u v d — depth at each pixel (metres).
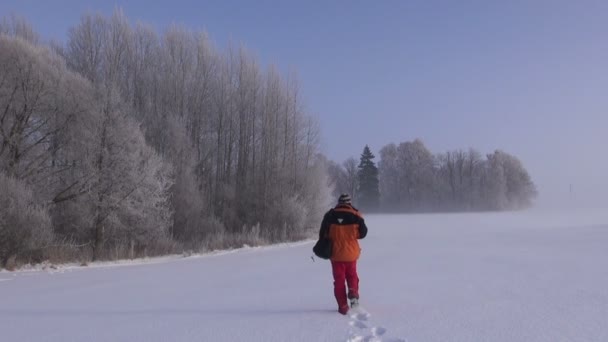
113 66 36.28
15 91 22.86
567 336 5.38
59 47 36.50
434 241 25.91
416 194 99.38
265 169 39.59
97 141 23.12
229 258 20.02
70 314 7.36
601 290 8.44
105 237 23.28
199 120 39.84
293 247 27.22
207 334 5.75
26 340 5.73
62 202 23.36
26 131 23.58
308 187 39.00
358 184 102.56
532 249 18.33
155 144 34.00
